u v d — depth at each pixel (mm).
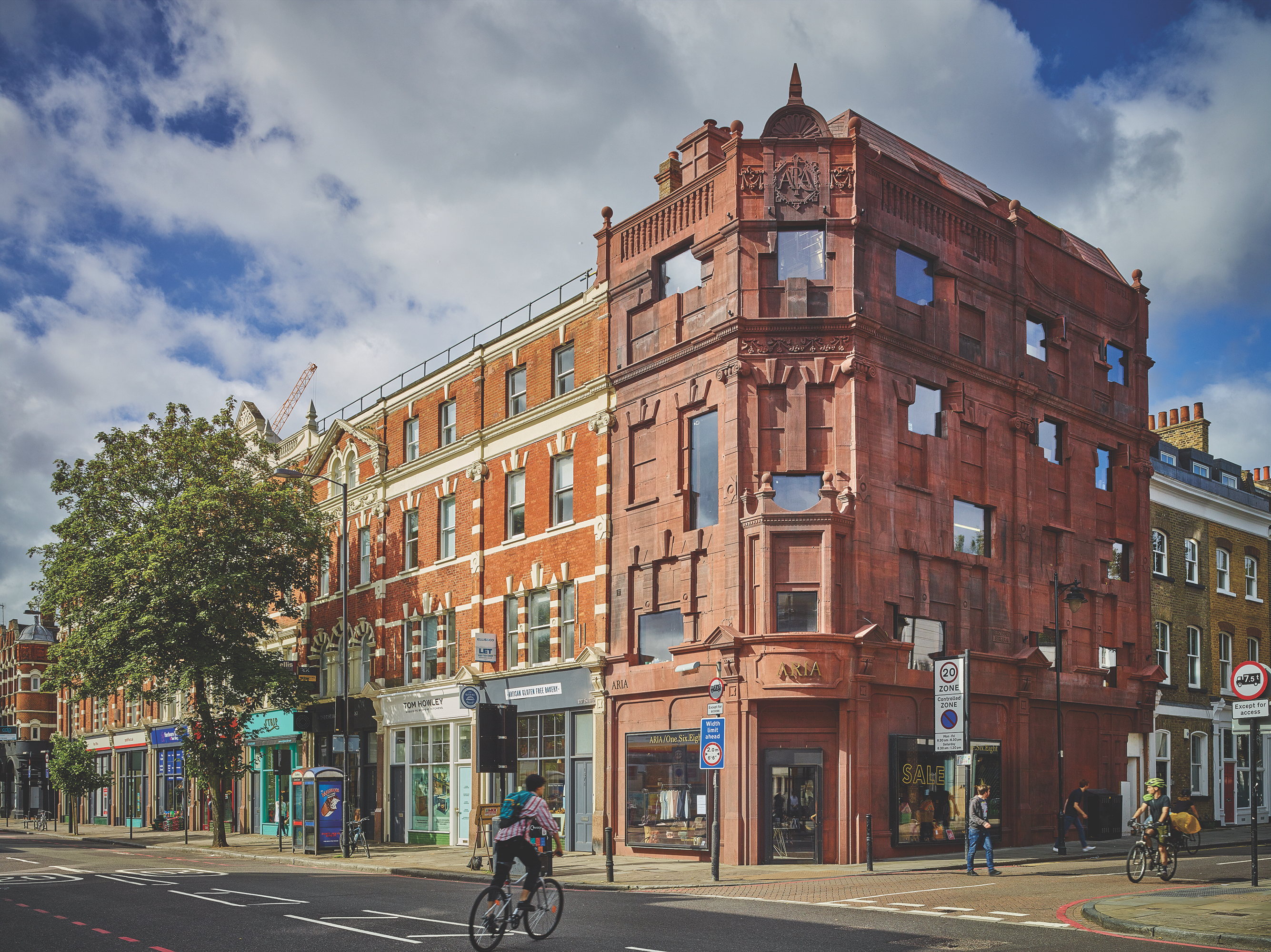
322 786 35000
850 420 28281
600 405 33125
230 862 33125
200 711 41469
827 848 26547
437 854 33656
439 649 39750
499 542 37094
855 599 27594
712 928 15531
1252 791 19359
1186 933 14008
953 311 31609
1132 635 37562
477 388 38781
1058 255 36406
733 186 29500
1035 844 31844
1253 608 45531
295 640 50031
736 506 28188
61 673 40375
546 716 34375
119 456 41719
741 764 27047
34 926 16562
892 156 31625
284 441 53125
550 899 14648
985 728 31016
